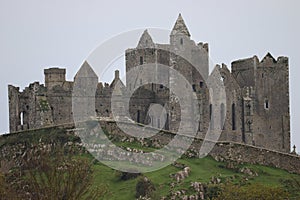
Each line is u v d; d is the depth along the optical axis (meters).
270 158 192.75
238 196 155.62
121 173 172.88
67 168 144.25
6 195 138.25
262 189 157.88
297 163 192.50
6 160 186.50
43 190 135.50
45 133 191.62
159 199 160.75
